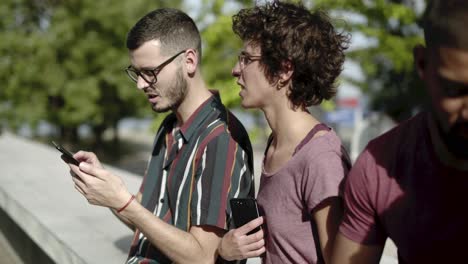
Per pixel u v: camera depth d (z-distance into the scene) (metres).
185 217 2.25
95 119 23.64
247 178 2.25
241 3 9.89
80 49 22.69
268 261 1.91
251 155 2.31
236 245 1.91
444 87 1.21
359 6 9.04
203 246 2.18
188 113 2.35
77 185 2.16
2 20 23.59
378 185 1.41
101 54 22.97
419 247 1.38
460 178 1.30
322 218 1.71
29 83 23.48
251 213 1.92
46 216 4.19
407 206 1.38
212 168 2.20
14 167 6.71
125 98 23.00
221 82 9.94
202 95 2.37
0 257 5.25
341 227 1.53
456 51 1.17
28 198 4.82
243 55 1.92
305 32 1.84
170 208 2.37
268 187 1.87
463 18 1.16
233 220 2.01
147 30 2.30
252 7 1.96
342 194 1.69
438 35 1.20
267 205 1.87
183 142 2.32
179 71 2.32
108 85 23.98
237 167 2.22
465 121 1.20
